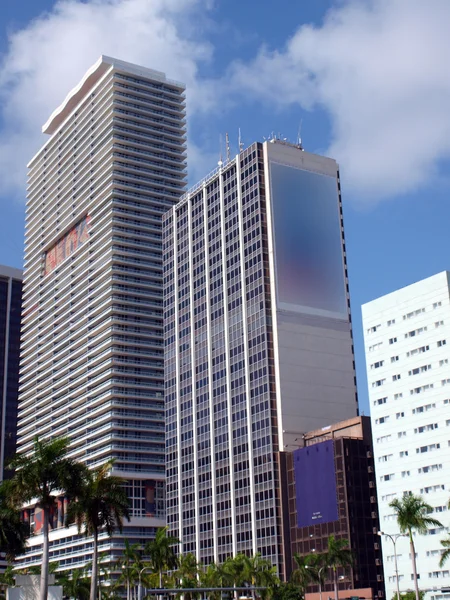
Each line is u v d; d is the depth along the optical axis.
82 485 93.75
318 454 161.00
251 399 179.75
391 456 143.88
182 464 198.88
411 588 134.00
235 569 143.75
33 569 169.00
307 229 193.12
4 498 99.56
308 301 186.62
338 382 183.88
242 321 188.00
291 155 198.25
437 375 138.88
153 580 154.38
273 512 165.88
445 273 141.75
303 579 137.50
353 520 150.75
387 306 151.38
